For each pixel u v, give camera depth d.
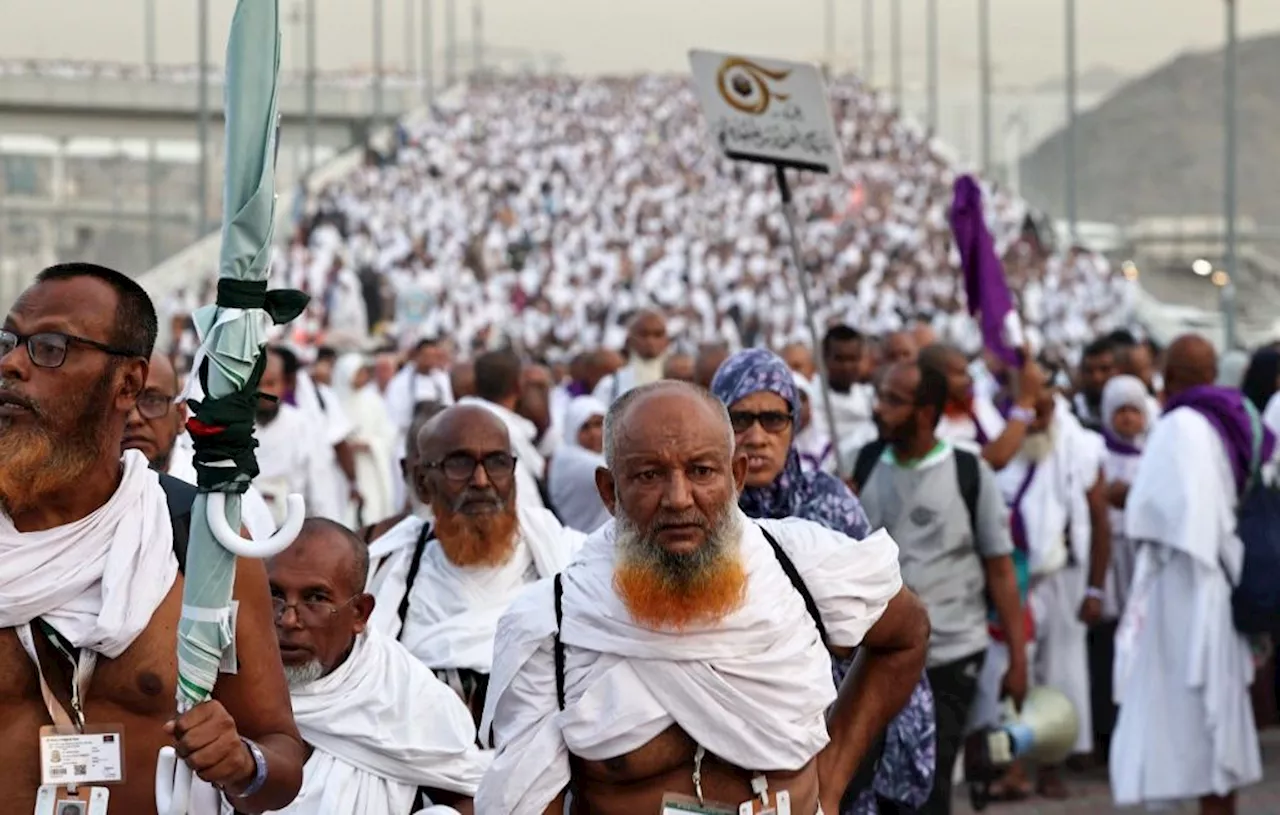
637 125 106.88
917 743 6.19
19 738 3.83
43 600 3.77
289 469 10.71
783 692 4.02
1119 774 9.73
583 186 81.69
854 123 103.25
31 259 43.00
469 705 6.10
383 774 5.18
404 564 6.39
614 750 4.02
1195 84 97.88
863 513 6.09
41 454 3.76
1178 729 9.52
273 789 3.87
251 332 3.74
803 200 75.44
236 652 3.94
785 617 4.07
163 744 3.87
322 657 5.18
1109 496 11.59
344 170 81.62
